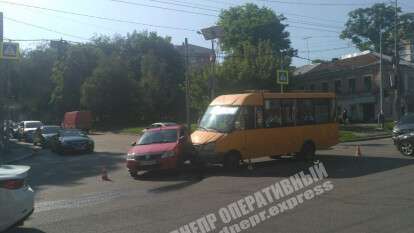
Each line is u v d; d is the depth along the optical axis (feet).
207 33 109.60
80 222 33.94
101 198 44.70
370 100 217.56
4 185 29.68
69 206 40.96
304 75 248.93
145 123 251.19
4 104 126.41
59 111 269.23
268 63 156.76
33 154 112.16
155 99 250.78
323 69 241.96
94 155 100.12
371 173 51.60
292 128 66.54
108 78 244.42
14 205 29.76
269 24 229.25
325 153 78.07
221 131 61.57
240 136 61.31
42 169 76.89
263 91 65.36
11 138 198.39
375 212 32.60
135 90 249.14
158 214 35.42
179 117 260.62
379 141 105.70
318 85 243.40
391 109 211.20
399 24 260.21
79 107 261.65
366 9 270.05
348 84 228.43
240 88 153.48
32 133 166.20
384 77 209.67
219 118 63.10
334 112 71.92
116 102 244.22
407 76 217.56
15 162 92.89
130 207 38.91
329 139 70.85
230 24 233.35
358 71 223.51
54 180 61.46
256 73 154.10
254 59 160.15
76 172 69.77
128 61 281.13
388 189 41.34
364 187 42.80
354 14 273.13
